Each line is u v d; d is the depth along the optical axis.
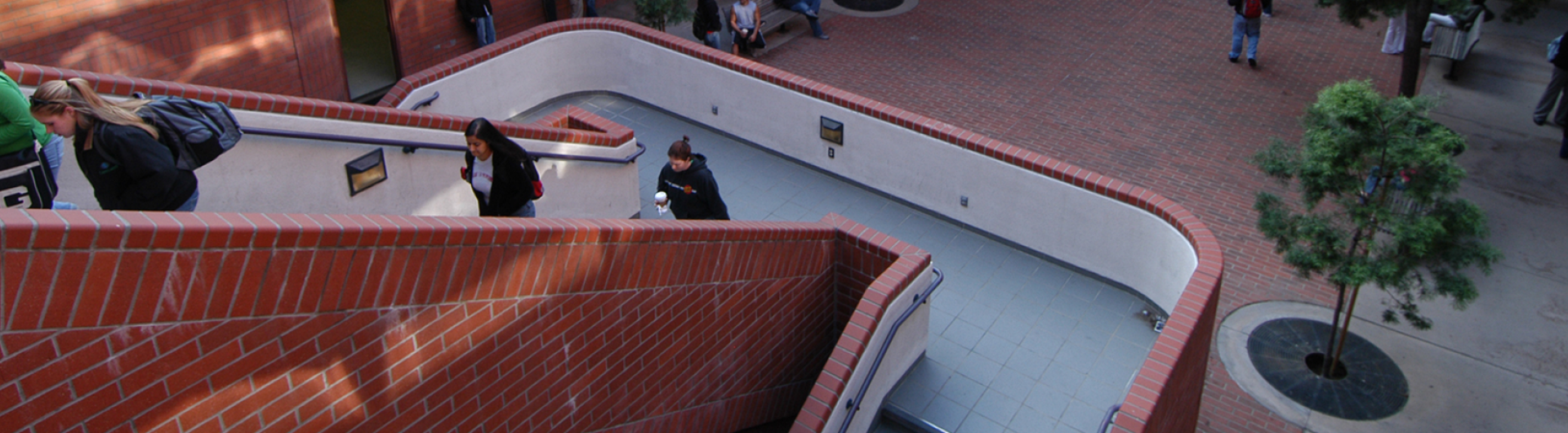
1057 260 9.48
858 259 7.49
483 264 4.07
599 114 11.84
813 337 7.88
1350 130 7.71
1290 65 16.56
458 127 7.65
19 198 4.93
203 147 4.86
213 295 3.09
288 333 3.38
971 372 8.04
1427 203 7.71
